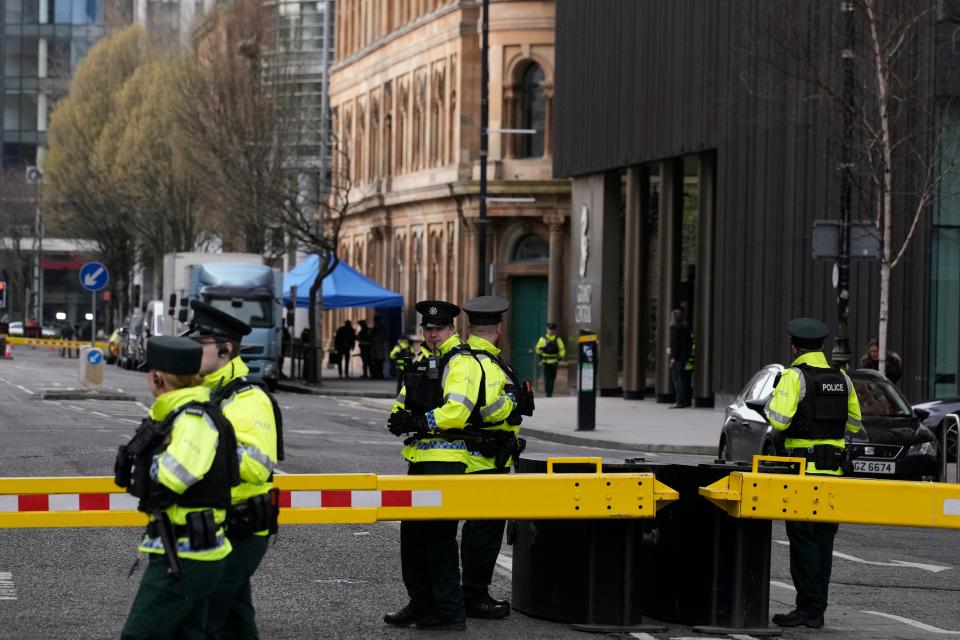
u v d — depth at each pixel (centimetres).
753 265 6988
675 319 7562
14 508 1884
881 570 2764
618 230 8812
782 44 6166
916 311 6284
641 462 2128
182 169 12506
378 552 2705
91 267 7769
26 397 7631
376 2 13325
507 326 10725
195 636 1445
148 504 1390
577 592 2069
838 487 2027
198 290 9250
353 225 13900
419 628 2052
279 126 11294
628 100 8294
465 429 2038
